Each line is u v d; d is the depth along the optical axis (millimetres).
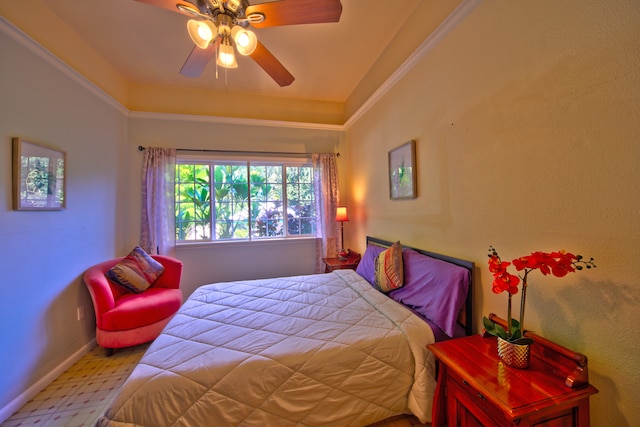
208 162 3289
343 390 1210
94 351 2209
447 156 1688
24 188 1667
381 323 1482
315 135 3580
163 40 2273
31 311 1698
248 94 3363
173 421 1021
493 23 1320
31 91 1734
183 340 1328
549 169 1080
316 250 3557
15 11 1659
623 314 865
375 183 2768
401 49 2164
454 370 1029
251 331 1414
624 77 842
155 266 2568
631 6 822
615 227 878
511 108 1239
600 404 923
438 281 1573
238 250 3322
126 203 2912
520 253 1220
